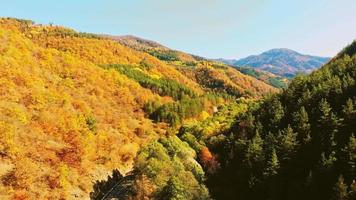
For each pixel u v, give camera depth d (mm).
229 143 91562
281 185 71062
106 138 87812
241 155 83875
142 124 129875
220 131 105000
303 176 71375
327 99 89125
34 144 66312
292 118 88375
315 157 73188
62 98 92312
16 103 75562
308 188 66312
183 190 63906
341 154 69438
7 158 59438
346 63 111062
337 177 64875
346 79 95062
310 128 81625
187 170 77062
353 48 151750
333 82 93562
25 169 58281
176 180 64375
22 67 96688
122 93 149375
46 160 64500
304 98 93438
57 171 63219
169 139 86188
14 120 68062
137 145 98125
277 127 88375
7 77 83938
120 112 128875
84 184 66438
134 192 66250
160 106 158000
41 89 89875
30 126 70375
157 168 68875
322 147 73688
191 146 92750
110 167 78500
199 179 78000
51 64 122000
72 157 69688
